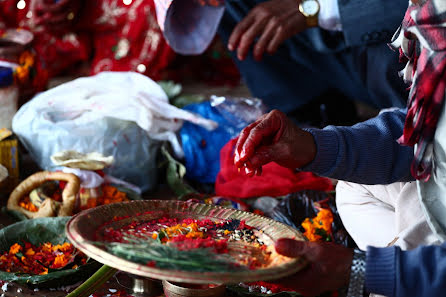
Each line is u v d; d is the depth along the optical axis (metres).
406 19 1.45
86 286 1.60
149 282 1.89
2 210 2.42
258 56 2.68
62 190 2.43
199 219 1.66
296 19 2.62
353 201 1.90
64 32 4.03
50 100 2.71
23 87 3.03
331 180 2.56
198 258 1.32
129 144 2.64
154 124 2.73
